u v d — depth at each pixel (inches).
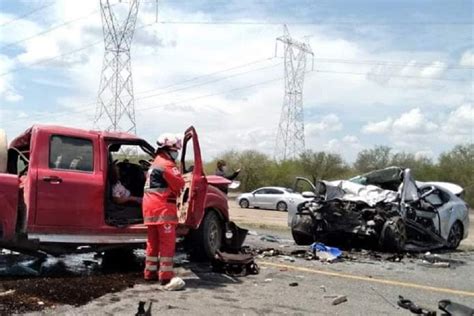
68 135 296.7
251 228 642.2
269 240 498.6
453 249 515.2
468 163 1825.8
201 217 312.3
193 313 225.3
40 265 320.8
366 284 303.1
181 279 269.0
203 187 309.9
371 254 425.1
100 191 297.4
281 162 2144.4
